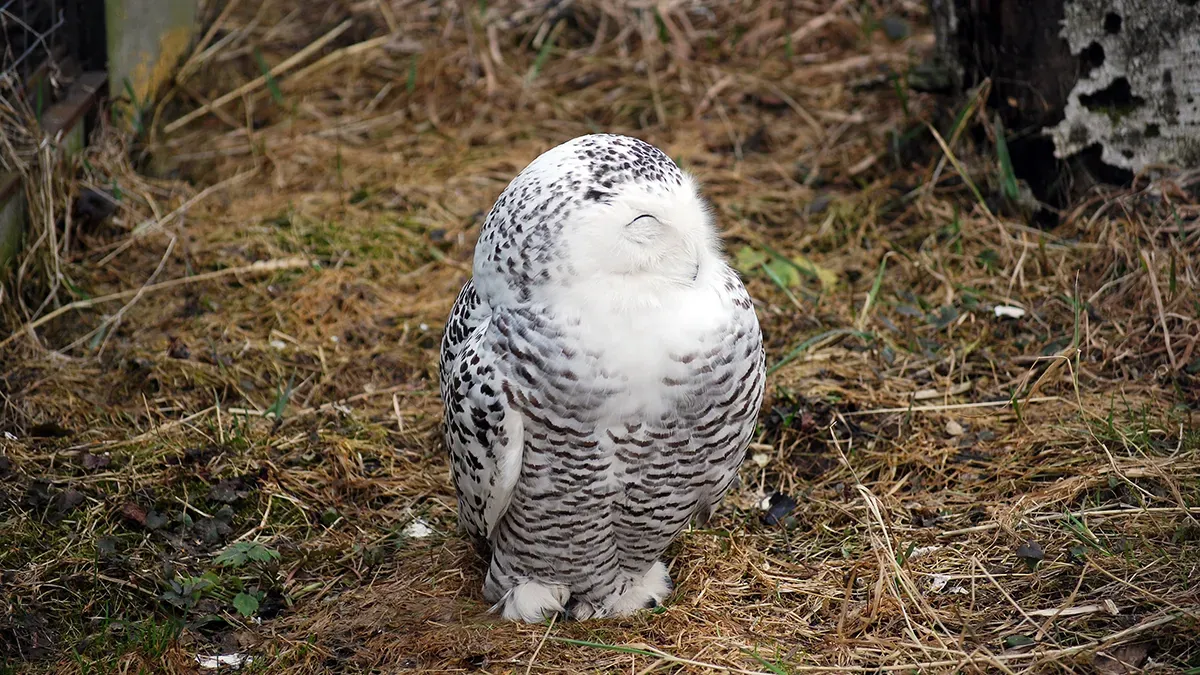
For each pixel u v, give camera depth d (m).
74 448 7.43
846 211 9.95
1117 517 6.46
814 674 5.70
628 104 11.98
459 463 5.76
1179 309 7.98
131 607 6.36
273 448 7.57
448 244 9.83
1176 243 8.41
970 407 7.66
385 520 7.10
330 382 8.24
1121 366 7.79
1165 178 8.94
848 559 6.55
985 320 8.47
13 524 6.75
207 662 6.01
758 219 10.11
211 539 6.88
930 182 9.88
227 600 6.44
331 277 9.28
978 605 6.06
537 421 5.36
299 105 12.09
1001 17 9.21
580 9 13.40
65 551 6.64
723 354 5.35
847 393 7.86
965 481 7.05
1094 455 6.96
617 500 5.66
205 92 12.22
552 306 5.26
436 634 6.08
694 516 6.41
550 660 5.88
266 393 8.16
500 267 5.43
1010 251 9.02
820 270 9.24
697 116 11.71
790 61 12.47
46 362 8.17
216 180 10.85
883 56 12.49
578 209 5.19
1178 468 6.69
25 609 6.25
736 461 5.77
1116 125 9.05
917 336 8.43
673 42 12.95
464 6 13.29
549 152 5.53
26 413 7.66
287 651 6.04
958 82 9.91
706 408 5.41
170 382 8.09
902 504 6.94
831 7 13.33
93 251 9.48
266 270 9.34
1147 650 5.54
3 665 5.91
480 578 6.57
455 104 12.08
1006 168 9.36
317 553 6.75
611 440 5.38
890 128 10.98
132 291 9.06
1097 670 5.46
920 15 13.24
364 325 8.84
